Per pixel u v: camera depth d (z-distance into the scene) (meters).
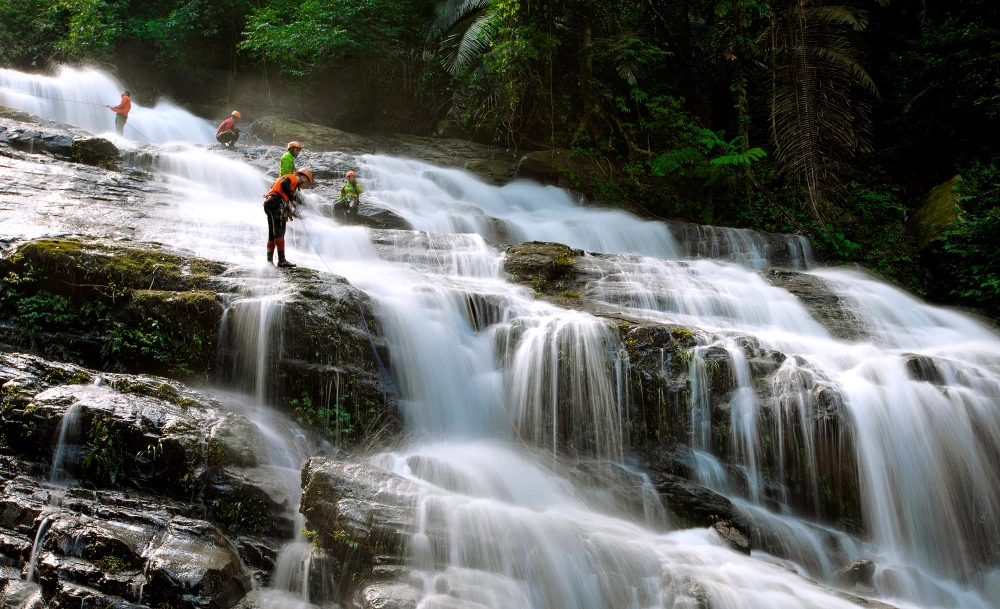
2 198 10.20
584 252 12.71
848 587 7.52
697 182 19.16
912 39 22.36
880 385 9.15
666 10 21.86
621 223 16.47
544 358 8.96
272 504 6.33
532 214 17.19
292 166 9.75
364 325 8.58
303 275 8.97
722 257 16.25
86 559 5.45
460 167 19.34
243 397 8.01
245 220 11.94
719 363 9.08
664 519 7.75
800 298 12.57
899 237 18.16
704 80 22.47
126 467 6.36
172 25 22.97
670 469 8.69
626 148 20.97
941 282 17.19
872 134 20.66
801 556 7.87
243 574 5.83
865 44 22.66
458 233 13.49
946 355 11.04
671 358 9.10
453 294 9.52
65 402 6.49
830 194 18.80
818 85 18.83
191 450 6.39
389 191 15.27
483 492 7.12
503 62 19.56
